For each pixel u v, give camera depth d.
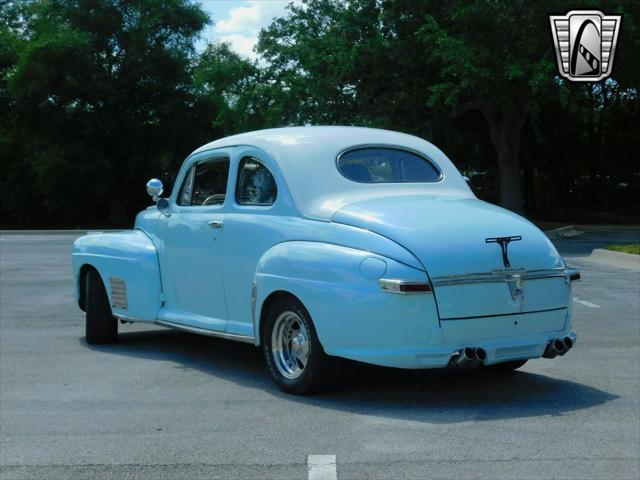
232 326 6.64
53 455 4.68
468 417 5.32
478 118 36.38
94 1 47.72
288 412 5.51
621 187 42.81
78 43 45.41
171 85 48.56
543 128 37.88
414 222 5.58
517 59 25.19
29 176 50.84
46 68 46.06
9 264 18.80
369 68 28.89
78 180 46.47
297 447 4.72
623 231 28.25
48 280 15.30
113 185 48.78
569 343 5.82
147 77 48.41
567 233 27.97
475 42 25.47
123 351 8.05
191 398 6.00
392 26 28.66
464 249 5.46
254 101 42.59
